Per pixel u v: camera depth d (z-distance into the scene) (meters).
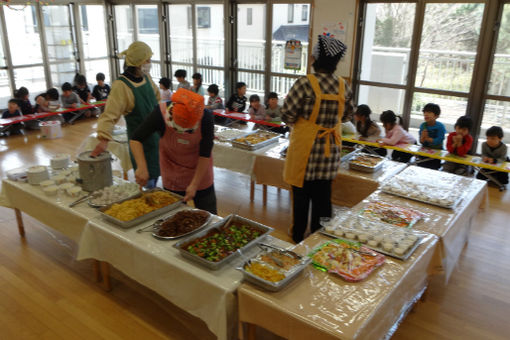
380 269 1.81
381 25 5.96
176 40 8.38
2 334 2.30
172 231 2.10
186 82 6.96
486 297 2.67
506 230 3.61
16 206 3.00
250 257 1.93
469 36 5.29
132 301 2.59
